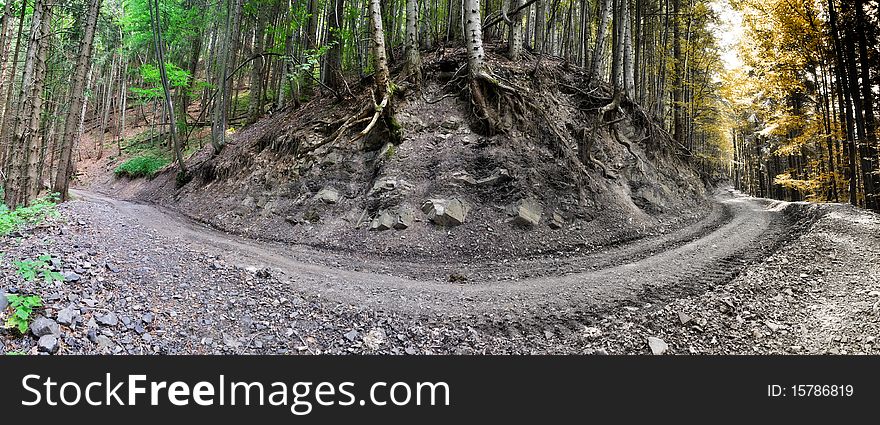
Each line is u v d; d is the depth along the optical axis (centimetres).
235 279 659
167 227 1107
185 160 2173
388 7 1981
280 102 2147
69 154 1348
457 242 998
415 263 919
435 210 1052
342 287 697
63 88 2181
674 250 973
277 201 1272
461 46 1848
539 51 2020
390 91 1316
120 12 2598
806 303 584
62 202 1266
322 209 1175
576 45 2738
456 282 782
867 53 1204
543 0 2088
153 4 2064
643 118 1742
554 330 560
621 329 549
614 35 1989
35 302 389
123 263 615
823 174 1725
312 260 896
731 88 2114
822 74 1631
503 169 1157
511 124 1268
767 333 520
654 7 2644
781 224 1220
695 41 2984
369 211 1112
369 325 554
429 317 591
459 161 1198
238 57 2888
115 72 3519
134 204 1670
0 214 722
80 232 769
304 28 2066
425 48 1923
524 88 1400
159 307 503
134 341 425
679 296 656
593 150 1423
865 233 826
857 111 1200
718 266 812
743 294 623
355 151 1306
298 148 1377
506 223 1055
